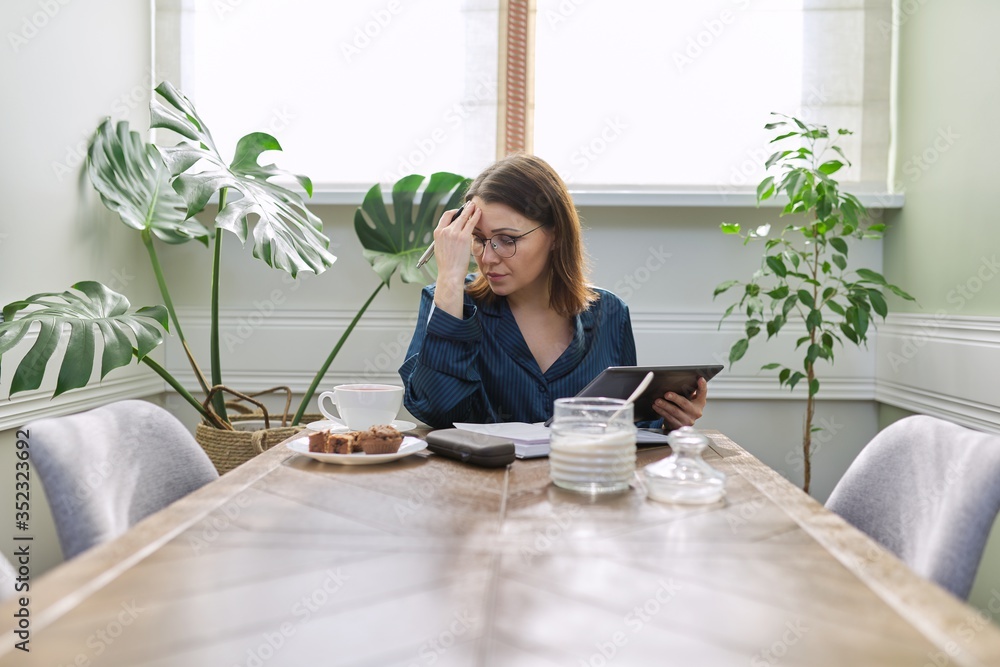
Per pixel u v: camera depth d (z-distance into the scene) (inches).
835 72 104.2
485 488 41.8
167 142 105.4
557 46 106.0
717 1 104.7
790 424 105.6
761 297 104.0
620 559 30.1
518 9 105.7
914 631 23.5
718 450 53.5
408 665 21.2
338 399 54.7
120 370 95.0
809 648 22.4
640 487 42.6
